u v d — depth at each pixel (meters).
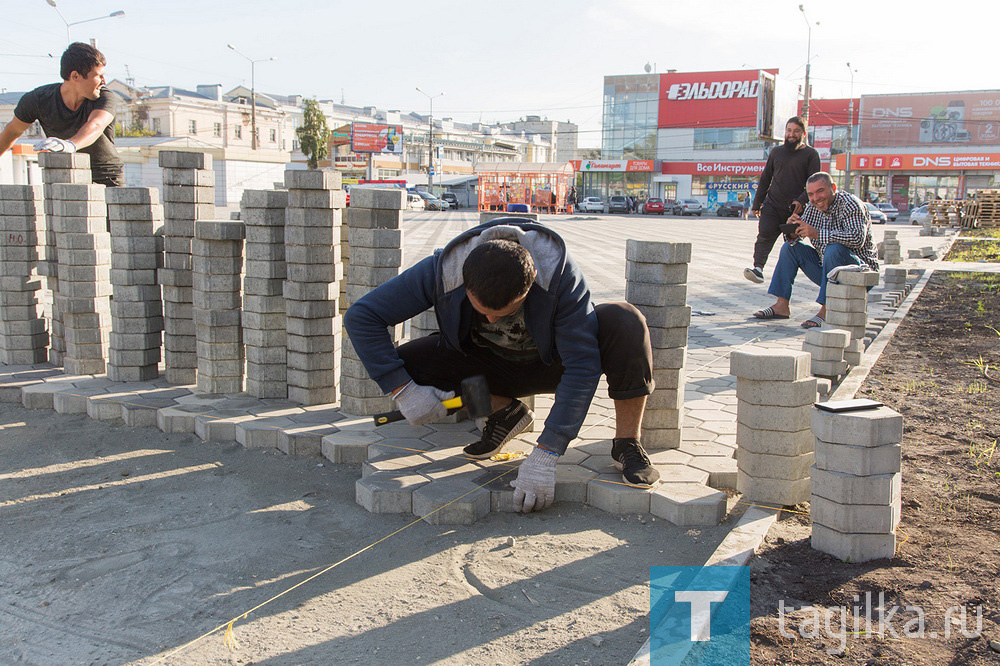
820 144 55.75
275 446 3.97
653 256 3.59
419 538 3.00
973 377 5.39
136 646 2.28
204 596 2.57
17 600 2.54
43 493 3.42
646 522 3.14
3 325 5.27
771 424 3.16
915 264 14.88
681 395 3.77
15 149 22.25
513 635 2.34
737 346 6.74
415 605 2.51
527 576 2.69
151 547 2.91
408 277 3.18
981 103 49.34
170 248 4.58
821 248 7.72
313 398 4.39
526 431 4.04
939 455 3.76
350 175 69.56
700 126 58.59
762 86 41.00
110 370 4.84
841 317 6.28
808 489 3.26
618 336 3.18
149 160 43.91
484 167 53.09
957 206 30.58
